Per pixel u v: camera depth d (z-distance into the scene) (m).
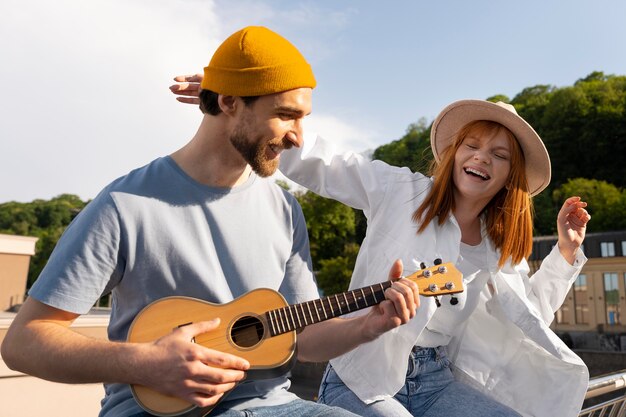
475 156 2.46
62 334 1.50
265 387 1.77
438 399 2.39
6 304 33.22
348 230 55.66
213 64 1.76
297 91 1.71
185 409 1.54
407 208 2.50
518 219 2.57
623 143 70.81
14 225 95.38
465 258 2.55
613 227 61.72
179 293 1.71
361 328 1.81
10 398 3.60
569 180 67.94
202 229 1.76
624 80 78.56
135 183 1.72
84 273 1.57
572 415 2.47
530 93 89.69
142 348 1.45
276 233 1.94
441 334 2.45
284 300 1.83
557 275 2.77
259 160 1.74
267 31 1.76
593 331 44.50
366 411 2.20
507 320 2.60
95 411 4.09
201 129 1.82
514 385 2.58
